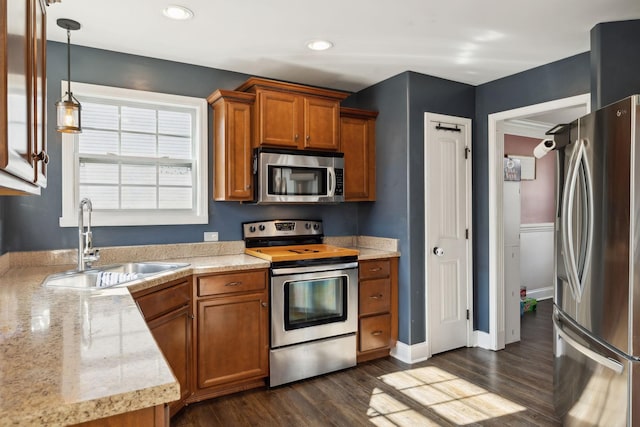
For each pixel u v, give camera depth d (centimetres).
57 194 273
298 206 369
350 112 358
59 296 177
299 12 238
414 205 341
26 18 111
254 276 281
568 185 222
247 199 314
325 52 299
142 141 305
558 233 241
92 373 96
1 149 86
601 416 193
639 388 174
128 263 282
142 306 211
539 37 273
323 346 307
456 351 361
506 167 495
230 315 272
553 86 318
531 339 395
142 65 302
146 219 299
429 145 348
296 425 238
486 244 369
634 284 175
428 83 349
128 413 91
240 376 276
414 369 321
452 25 256
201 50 293
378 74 348
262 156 307
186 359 253
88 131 286
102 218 285
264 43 282
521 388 286
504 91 354
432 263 349
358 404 264
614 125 184
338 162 342
